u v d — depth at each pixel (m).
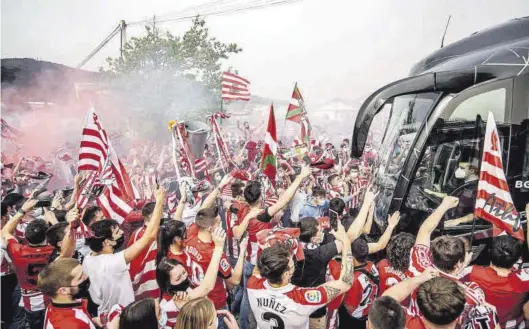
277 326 2.71
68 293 2.68
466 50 5.16
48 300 4.03
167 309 3.00
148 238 3.33
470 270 3.20
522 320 3.22
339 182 7.17
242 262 3.80
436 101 4.42
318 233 3.61
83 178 3.97
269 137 4.37
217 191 5.04
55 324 2.64
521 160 4.21
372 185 5.49
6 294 4.60
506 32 4.79
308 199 6.27
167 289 2.99
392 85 4.25
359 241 3.35
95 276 3.21
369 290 3.34
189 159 5.77
